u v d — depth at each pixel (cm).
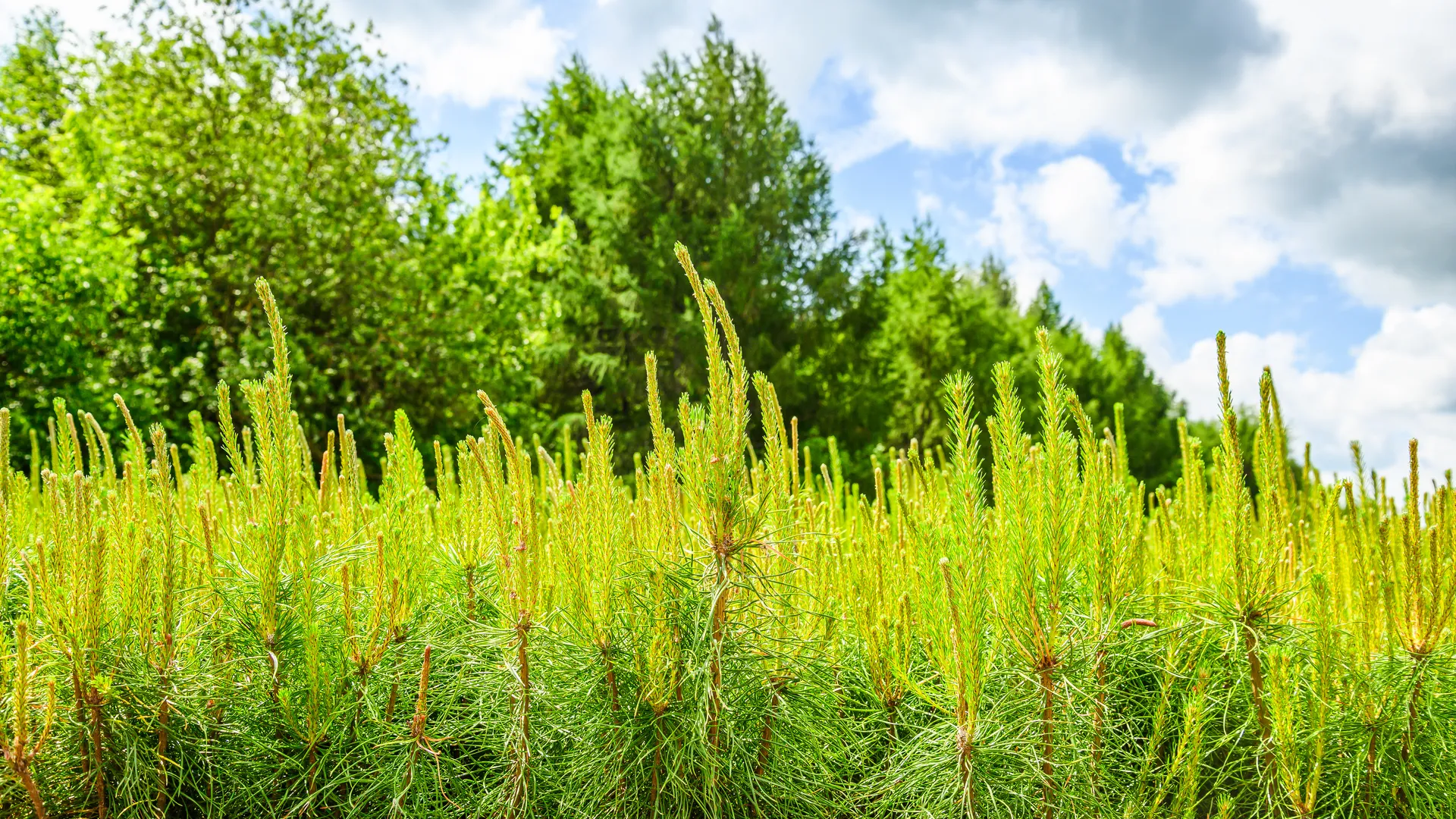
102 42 1364
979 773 184
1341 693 205
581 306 1922
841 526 336
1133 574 221
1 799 183
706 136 1952
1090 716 193
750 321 1817
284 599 211
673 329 1786
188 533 225
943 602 190
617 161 1953
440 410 1208
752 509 208
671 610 202
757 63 2061
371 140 1382
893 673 226
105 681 184
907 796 203
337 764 204
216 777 202
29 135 1374
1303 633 211
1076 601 229
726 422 200
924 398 1814
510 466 202
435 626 234
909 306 1930
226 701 207
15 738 175
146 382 918
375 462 1097
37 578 201
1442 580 207
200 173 1145
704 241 1902
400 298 1166
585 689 200
